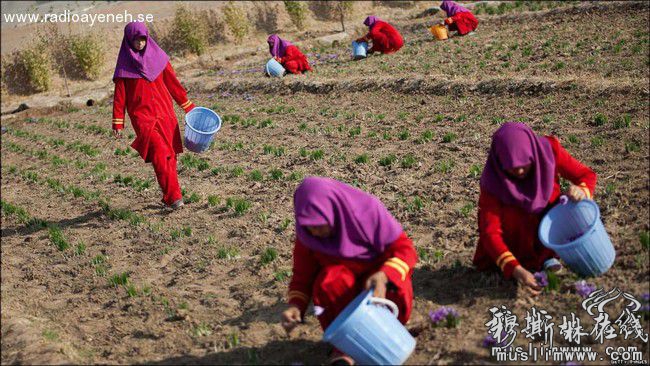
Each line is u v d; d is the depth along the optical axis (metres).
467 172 8.80
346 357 4.61
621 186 7.36
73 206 10.85
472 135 10.57
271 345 5.53
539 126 10.24
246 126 14.54
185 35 27.42
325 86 16.81
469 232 6.97
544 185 5.30
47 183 12.84
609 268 5.68
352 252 4.71
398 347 4.56
